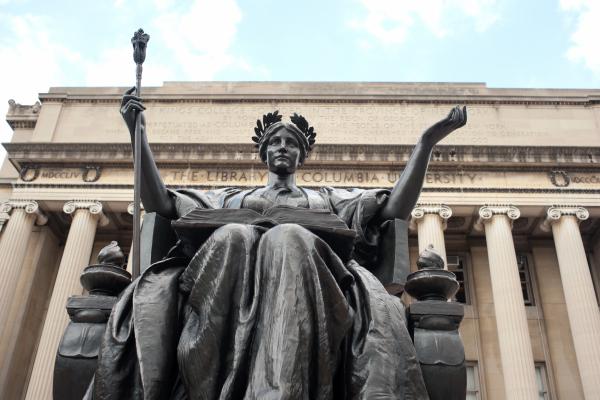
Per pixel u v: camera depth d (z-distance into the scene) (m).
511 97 36.78
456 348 2.79
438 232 31.56
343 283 2.76
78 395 2.79
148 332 2.64
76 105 37.03
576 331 29.16
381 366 2.52
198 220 3.02
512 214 31.86
